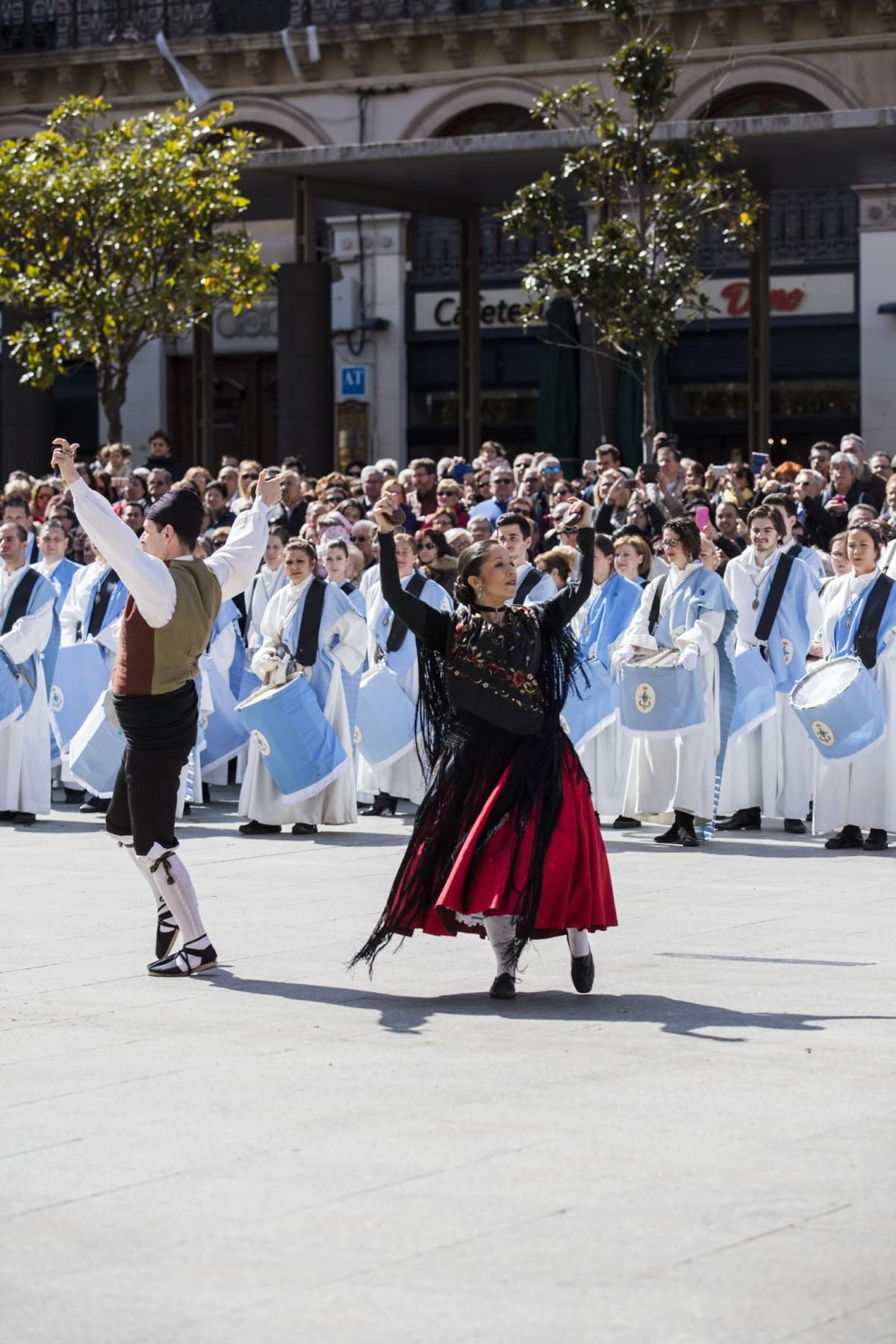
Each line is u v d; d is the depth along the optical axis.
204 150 25.28
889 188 31.94
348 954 9.34
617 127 22.47
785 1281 4.88
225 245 25.64
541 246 34.56
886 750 13.50
